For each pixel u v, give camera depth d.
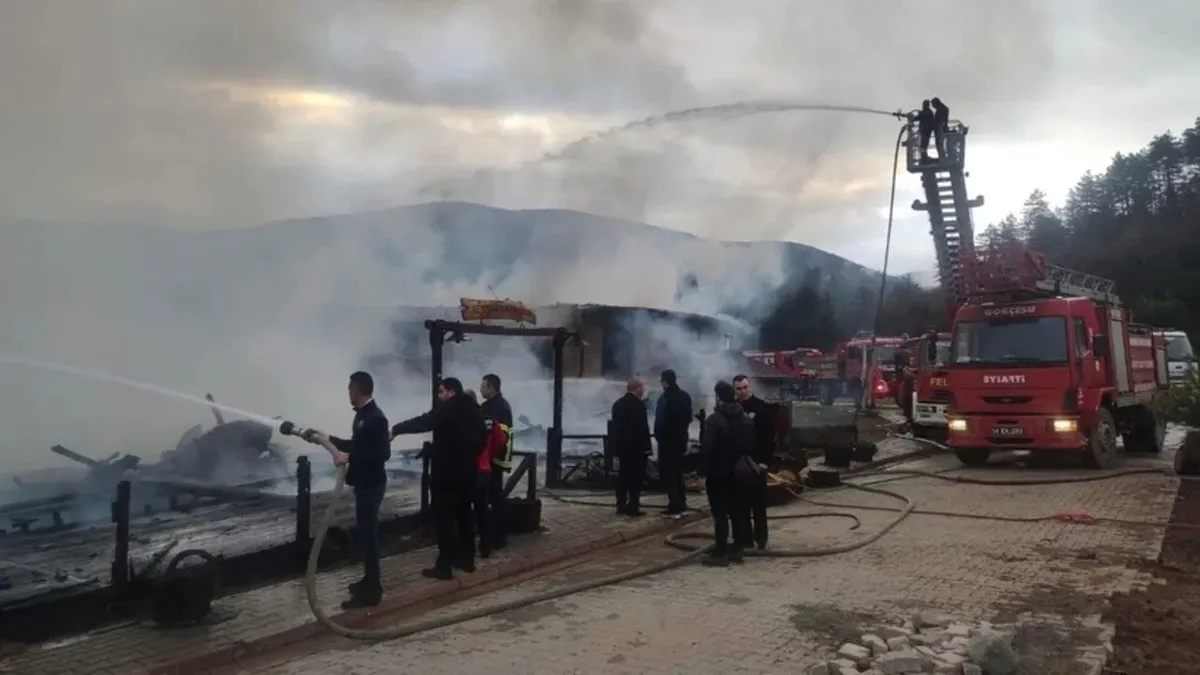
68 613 5.67
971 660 4.65
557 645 5.41
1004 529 9.08
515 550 7.93
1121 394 14.90
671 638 5.51
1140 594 6.38
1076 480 12.52
